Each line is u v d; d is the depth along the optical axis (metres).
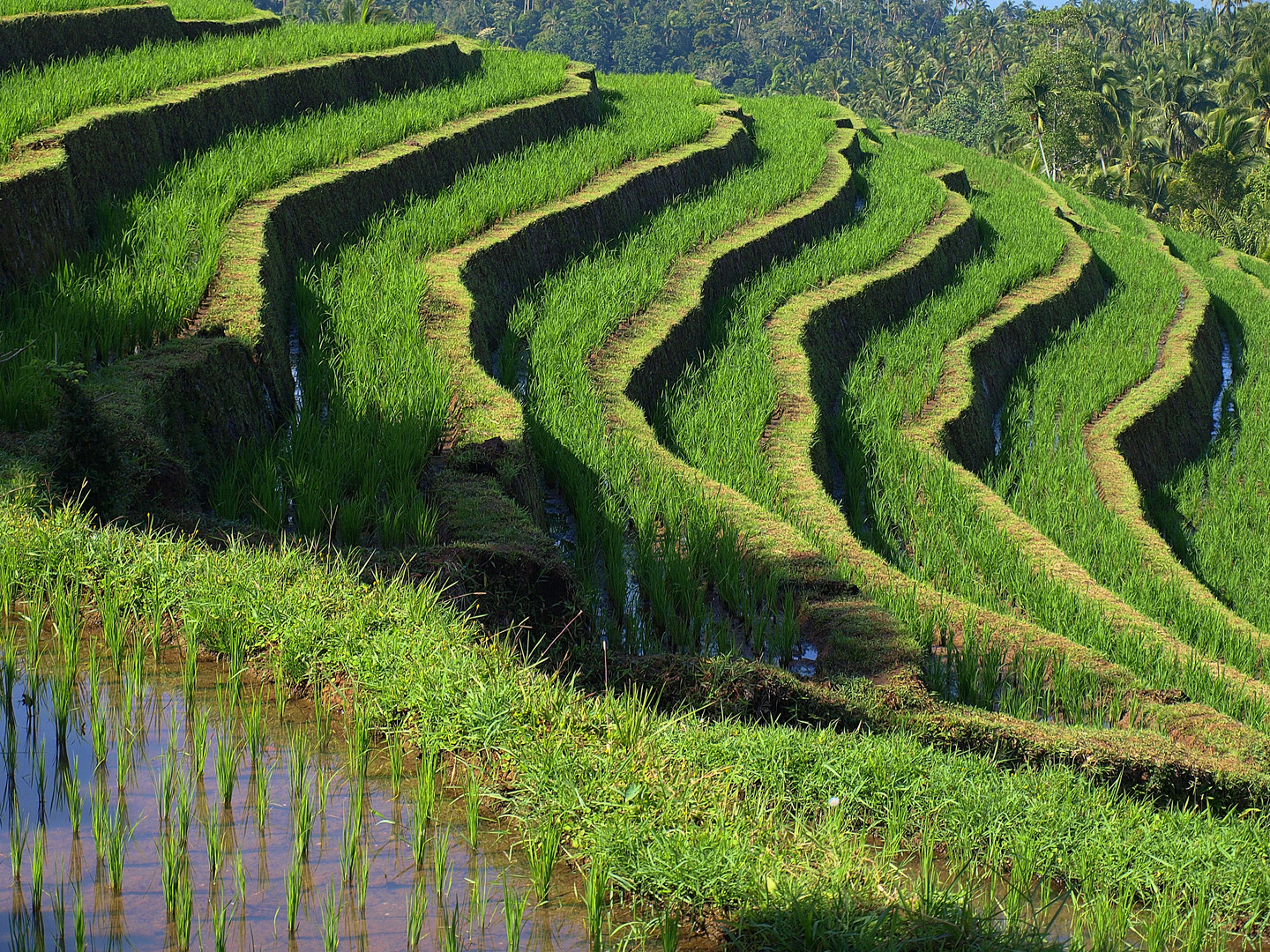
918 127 99.94
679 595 10.95
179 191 16.89
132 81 19.25
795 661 10.07
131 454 8.85
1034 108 67.31
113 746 5.50
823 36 153.25
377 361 14.09
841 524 13.39
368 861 4.80
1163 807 8.00
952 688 10.14
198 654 6.59
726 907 4.51
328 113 23.64
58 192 13.91
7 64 19.80
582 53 137.00
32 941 3.97
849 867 4.78
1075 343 27.58
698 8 145.00
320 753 5.72
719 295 22.38
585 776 5.30
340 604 6.99
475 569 8.73
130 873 4.49
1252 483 21.95
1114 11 114.06
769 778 5.96
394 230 18.84
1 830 4.70
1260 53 65.69
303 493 10.19
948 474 16.44
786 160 31.89
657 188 25.92
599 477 13.36
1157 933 4.95
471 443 11.98
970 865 5.61
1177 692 10.17
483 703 5.76
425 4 140.00
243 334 12.61
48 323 11.34
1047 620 12.16
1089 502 17.80
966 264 29.77
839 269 24.95
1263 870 5.75
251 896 4.45
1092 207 47.31
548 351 16.70
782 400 17.64
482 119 24.91
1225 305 36.38
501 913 4.53
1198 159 59.88
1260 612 16.16
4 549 7.03
